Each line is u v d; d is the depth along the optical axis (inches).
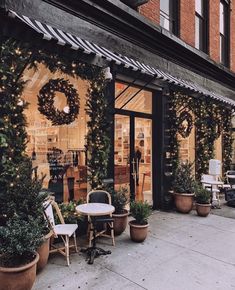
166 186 291.4
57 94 201.9
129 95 262.1
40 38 151.1
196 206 268.8
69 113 209.6
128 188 261.3
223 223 244.1
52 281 138.0
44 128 194.7
